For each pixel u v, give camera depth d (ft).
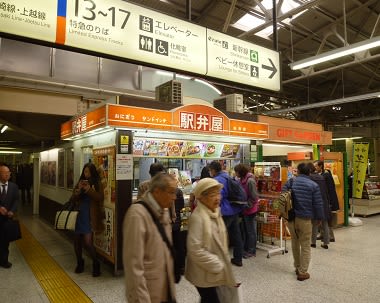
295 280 12.86
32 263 15.43
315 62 18.98
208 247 6.77
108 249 14.28
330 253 16.80
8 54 21.48
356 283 12.50
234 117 18.51
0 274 13.85
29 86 20.59
